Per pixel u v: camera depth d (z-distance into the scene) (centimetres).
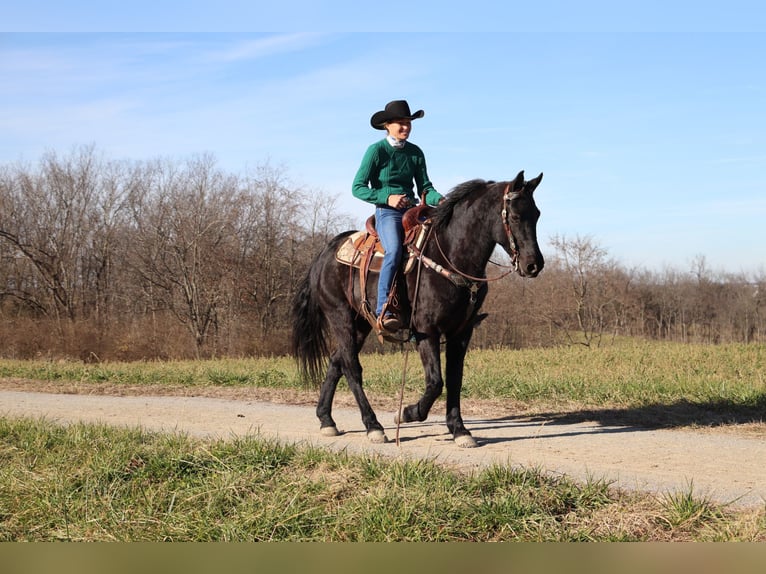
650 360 1522
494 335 3481
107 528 492
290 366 1655
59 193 3619
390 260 710
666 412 902
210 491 537
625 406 962
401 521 466
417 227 713
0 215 3497
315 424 877
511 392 1071
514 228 651
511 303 3491
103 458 618
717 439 744
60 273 3575
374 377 1267
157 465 605
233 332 3250
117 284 3781
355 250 765
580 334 3631
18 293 3556
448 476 541
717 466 619
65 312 3456
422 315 698
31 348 2772
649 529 460
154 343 2948
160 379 1390
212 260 3366
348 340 777
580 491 512
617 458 651
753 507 490
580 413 920
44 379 1449
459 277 680
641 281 3931
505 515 471
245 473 579
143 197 3734
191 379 1370
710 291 3872
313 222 3434
